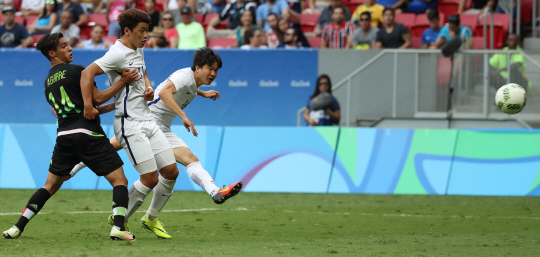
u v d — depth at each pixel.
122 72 18.77
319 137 38.38
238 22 53.84
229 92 44.22
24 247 17.28
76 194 36.09
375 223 26.44
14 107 45.69
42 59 45.41
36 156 39.12
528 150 37.53
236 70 44.06
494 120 41.94
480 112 42.06
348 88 43.03
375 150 38.06
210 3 58.12
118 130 19.28
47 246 17.56
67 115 18.55
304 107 43.69
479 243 20.06
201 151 38.97
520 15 52.38
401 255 16.97
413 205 33.69
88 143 18.53
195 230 23.25
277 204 33.38
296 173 38.22
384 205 33.56
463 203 34.72
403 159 37.91
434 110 42.50
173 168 20.09
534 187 37.22
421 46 47.69
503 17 50.59
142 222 20.72
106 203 32.22
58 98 18.50
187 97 21.16
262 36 48.12
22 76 45.53
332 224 25.91
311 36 52.47
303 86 43.75
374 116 42.97
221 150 38.88
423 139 38.03
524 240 21.03
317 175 38.09
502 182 37.38
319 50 43.56
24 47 51.16
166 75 44.59
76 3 54.47
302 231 23.47
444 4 54.31
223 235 21.80
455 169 37.66
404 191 37.53
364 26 46.72
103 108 20.34
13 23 51.38
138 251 16.75
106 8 59.94
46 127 39.38
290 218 27.75
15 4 62.72
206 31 55.44
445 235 22.53
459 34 44.84
